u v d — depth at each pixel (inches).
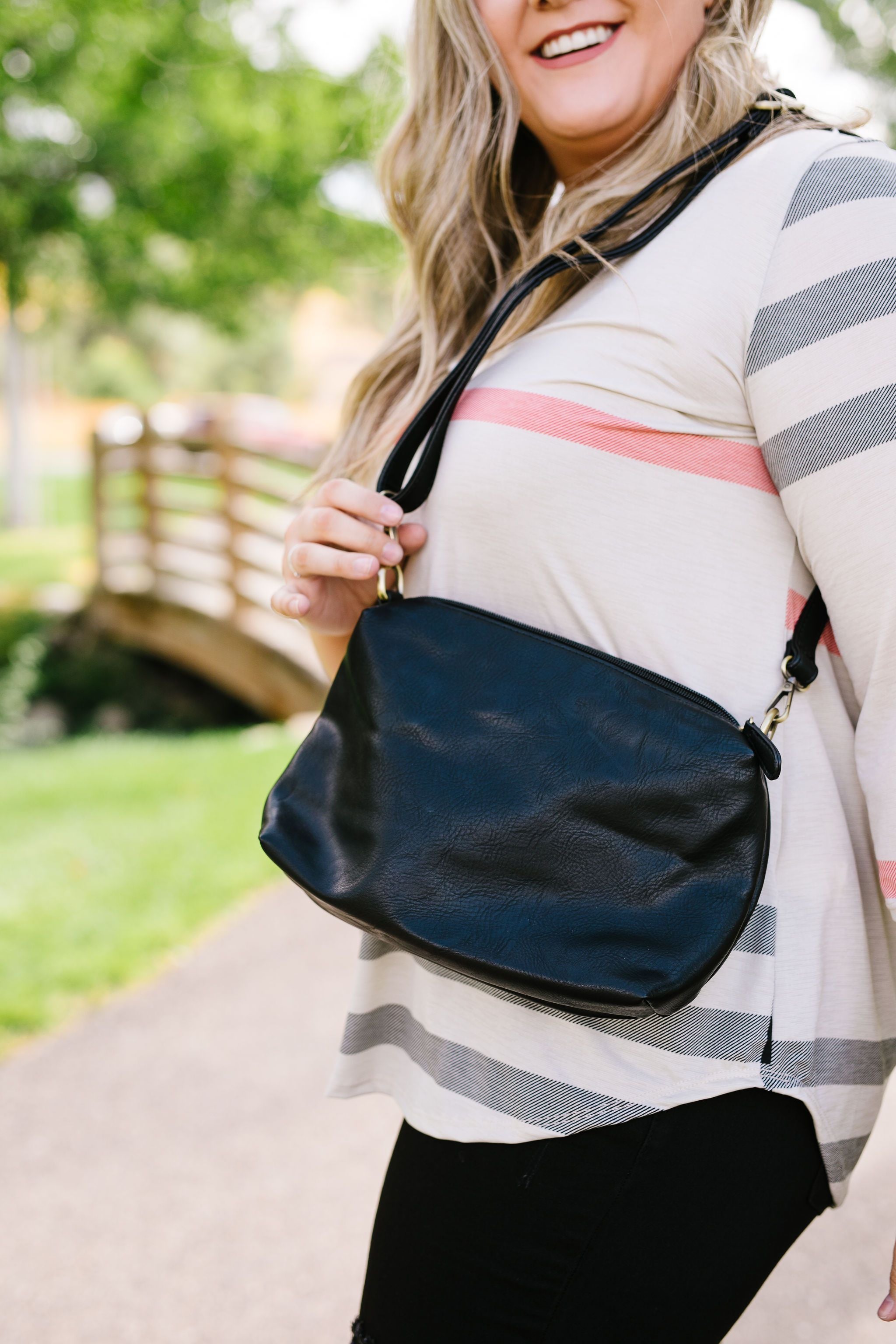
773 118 40.6
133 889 154.6
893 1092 103.3
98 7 362.3
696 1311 37.9
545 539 39.5
